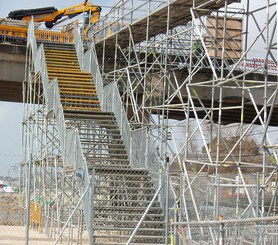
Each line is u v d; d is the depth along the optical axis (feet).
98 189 71.67
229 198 69.72
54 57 100.73
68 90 90.63
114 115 83.05
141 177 70.64
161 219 65.87
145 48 92.73
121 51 98.27
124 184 71.82
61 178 93.30
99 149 76.64
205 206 68.03
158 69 101.35
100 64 109.91
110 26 100.27
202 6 74.43
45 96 91.25
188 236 48.55
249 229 34.24
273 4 63.16
